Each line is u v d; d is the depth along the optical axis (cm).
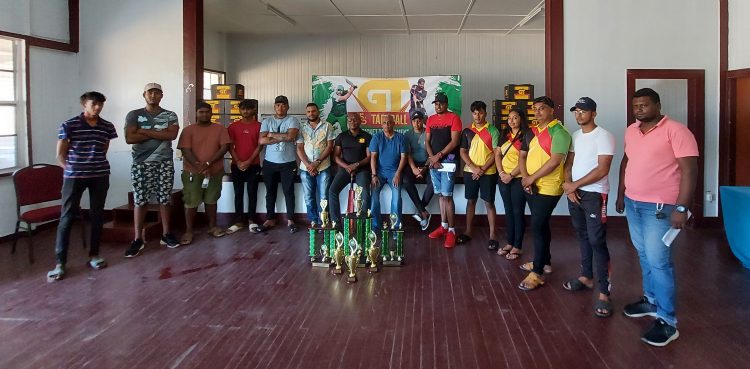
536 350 267
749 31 532
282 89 1091
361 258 430
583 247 361
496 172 491
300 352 265
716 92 571
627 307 313
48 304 337
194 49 605
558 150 341
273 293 360
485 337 283
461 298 349
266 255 464
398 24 965
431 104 667
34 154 562
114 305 335
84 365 251
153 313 321
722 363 250
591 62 570
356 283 383
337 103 673
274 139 551
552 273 406
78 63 623
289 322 306
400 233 432
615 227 580
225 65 1081
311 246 434
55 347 271
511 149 443
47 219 448
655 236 273
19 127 548
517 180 441
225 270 417
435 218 604
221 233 542
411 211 607
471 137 497
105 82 620
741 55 545
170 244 492
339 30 1025
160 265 431
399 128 670
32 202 462
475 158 494
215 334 288
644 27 568
